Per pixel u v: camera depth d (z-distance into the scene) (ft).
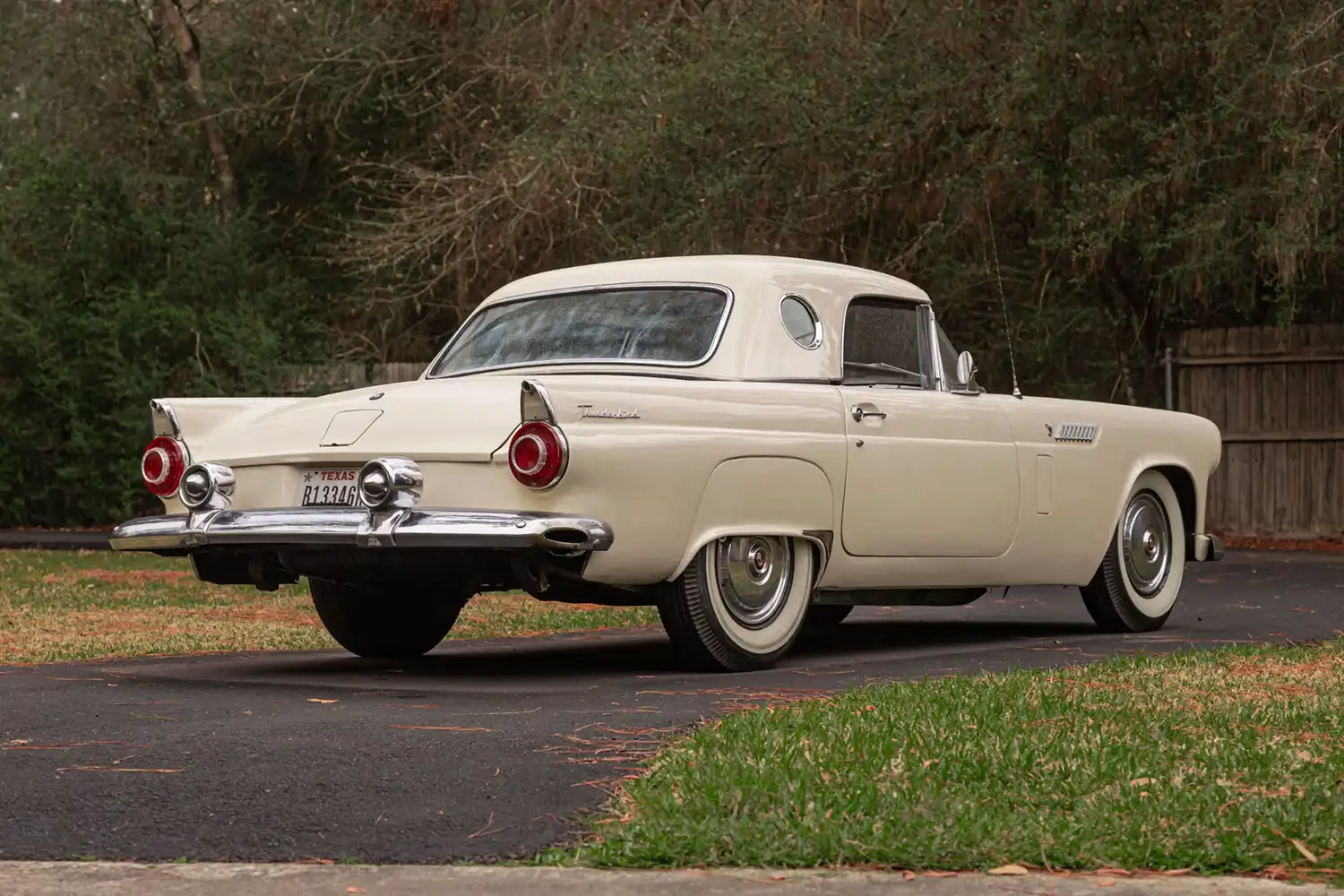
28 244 146.92
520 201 126.00
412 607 49.16
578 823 24.57
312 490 42.22
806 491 45.14
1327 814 23.68
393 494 40.14
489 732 32.89
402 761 29.78
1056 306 119.65
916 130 108.68
